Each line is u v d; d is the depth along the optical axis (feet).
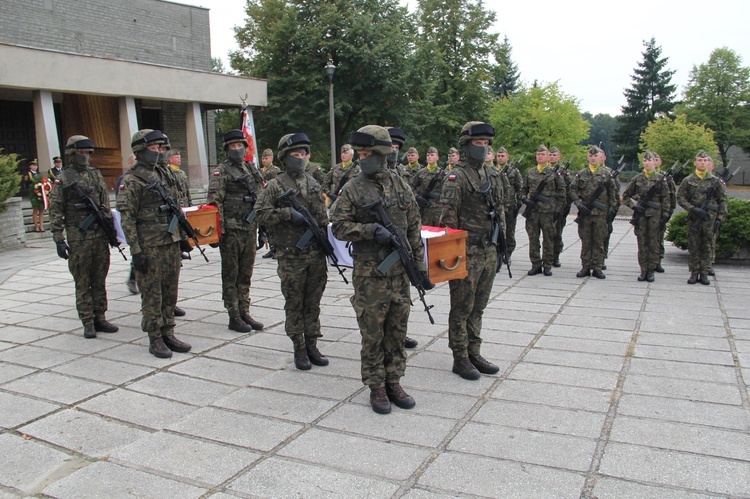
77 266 19.71
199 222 19.65
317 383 15.83
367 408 14.14
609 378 15.83
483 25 122.62
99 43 80.84
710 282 28.73
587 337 19.57
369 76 95.86
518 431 12.77
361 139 13.42
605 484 10.61
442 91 122.83
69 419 13.67
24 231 45.57
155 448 12.25
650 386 15.21
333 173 31.91
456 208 15.55
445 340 19.44
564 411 13.78
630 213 64.49
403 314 14.07
